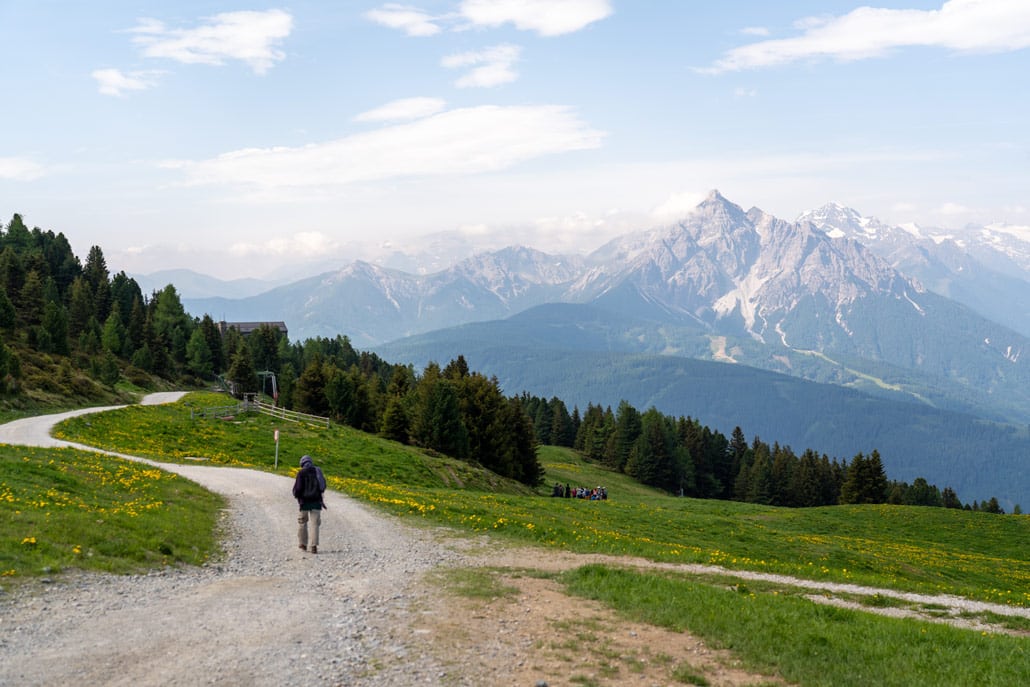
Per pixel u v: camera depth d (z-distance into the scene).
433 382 92.25
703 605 17.58
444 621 15.01
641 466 149.12
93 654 11.78
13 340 107.25
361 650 12.80
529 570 22.27
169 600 15.74
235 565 20.64
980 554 59.03
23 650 11.73
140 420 65.31
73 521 20.78
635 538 35.38
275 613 15.16
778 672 13.05
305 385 100.44
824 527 67.38
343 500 36.25
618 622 15.76
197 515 27.42
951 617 23.30
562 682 11.66
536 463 95.62
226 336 195.75
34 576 15.98
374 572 20.56
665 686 11.87
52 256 180.50
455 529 30.59
